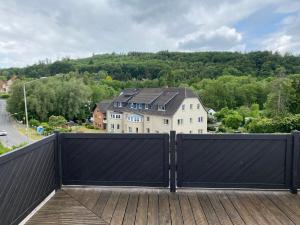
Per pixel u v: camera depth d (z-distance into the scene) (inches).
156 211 109.7
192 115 910.4
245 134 126.6
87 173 133.9
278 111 1098.1
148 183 132.0
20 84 1505.9
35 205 109.4
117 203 117.4
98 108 1355.8
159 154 130.6
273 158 127.2
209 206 114.1
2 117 1573.6
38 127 1149.1
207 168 129.8
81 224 99.2
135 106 1048.8
